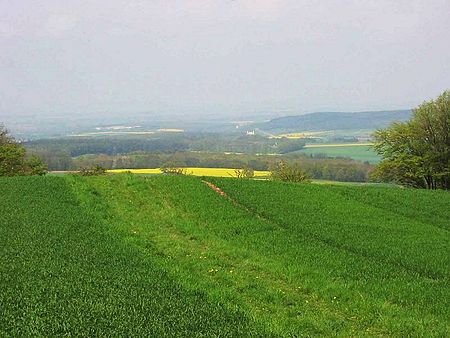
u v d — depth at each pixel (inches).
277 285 805.9
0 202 1257.4
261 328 578.9
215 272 848.3
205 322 572.1
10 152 2600.9
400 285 807.1
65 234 990.4
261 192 1547.7
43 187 1454.2
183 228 1136.2
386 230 1221.1
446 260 978.1
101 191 1448.1
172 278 771.4
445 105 2519.7
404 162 2509.8
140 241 1004.6
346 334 616.4
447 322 660.7
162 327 534.9
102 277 722.8
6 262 768.3
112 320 544.7
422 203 1590.8
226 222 1201.4
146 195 1421.0
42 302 593.6
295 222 1232.2
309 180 3009.4
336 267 892.0
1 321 525.7
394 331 627.5
